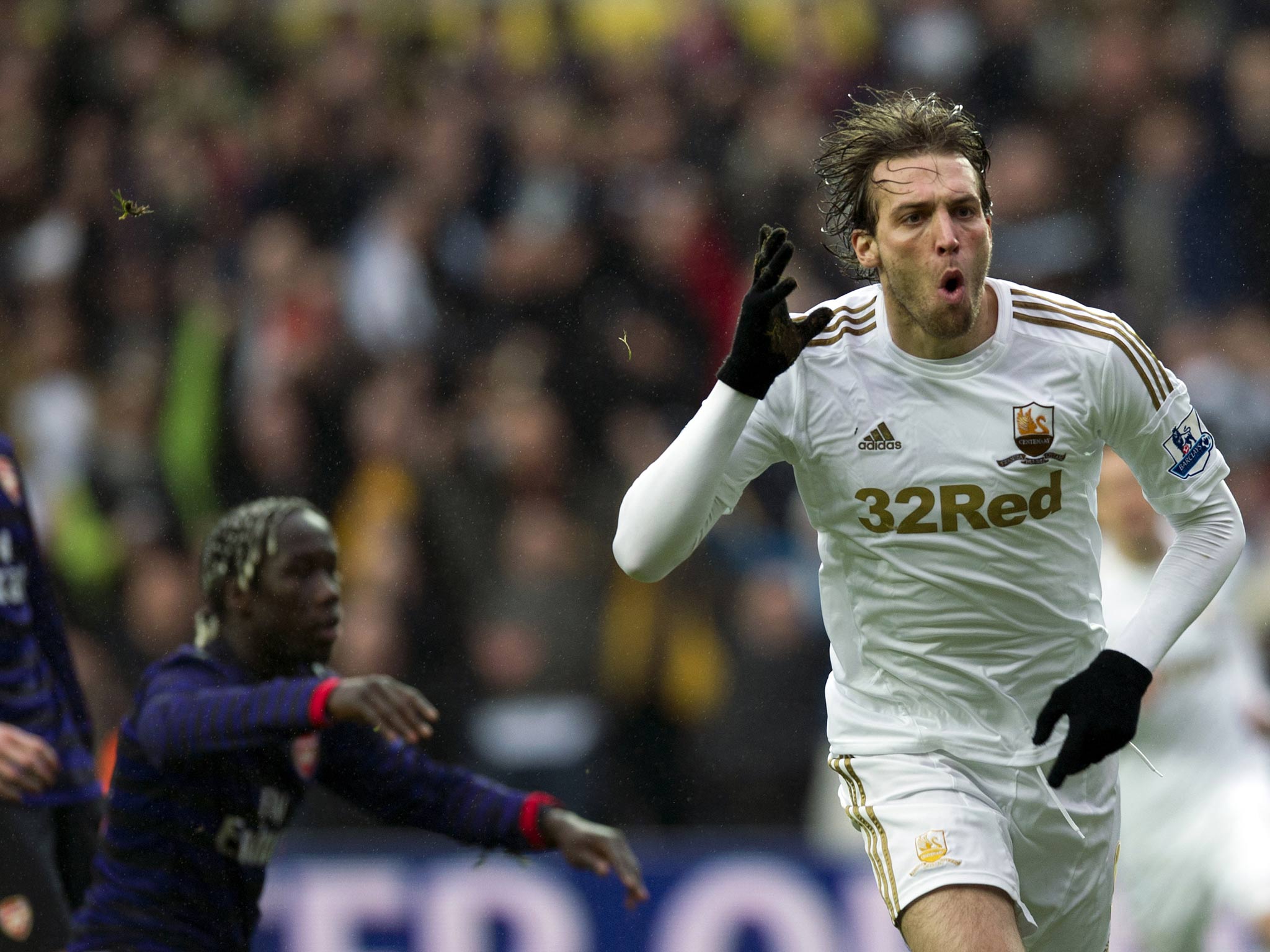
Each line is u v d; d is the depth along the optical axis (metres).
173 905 12.18
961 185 10.28
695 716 25.34
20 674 13.73
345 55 34.84
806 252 31.69
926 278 10.22
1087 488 10.91
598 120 33.47
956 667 11.05
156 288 32.44
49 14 36.34
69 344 31.88
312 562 12.48
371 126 33.72
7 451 14.16
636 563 10.68
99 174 34.03
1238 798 19.34
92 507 28.25
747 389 10.24
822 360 10.77
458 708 25.59
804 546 26.53
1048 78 33.59
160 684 12.24
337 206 32.69
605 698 25.42
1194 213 31.33
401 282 30.81
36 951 13.43
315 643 12.50
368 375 29.83
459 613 26.39
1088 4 34.00
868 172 10.54
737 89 33.81
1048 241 31.17
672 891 21.36
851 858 21.45
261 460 29.06
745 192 32.19
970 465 10.55
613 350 29.53
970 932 10.47
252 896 12.58
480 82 34.47
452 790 13.12
